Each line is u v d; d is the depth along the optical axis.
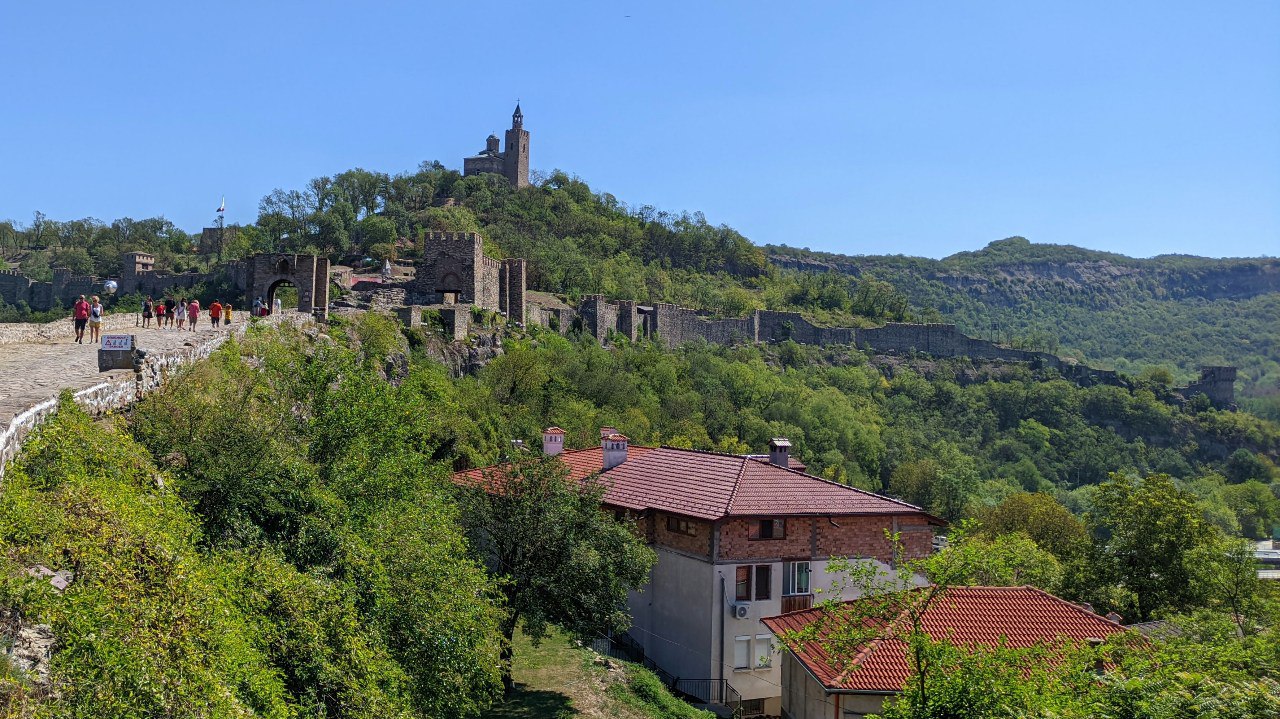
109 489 17.28
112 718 13.64
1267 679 21.19
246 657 16.52
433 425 50.62
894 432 158.00
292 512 24.19
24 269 186.38
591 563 32.00
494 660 25.88
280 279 69.69
